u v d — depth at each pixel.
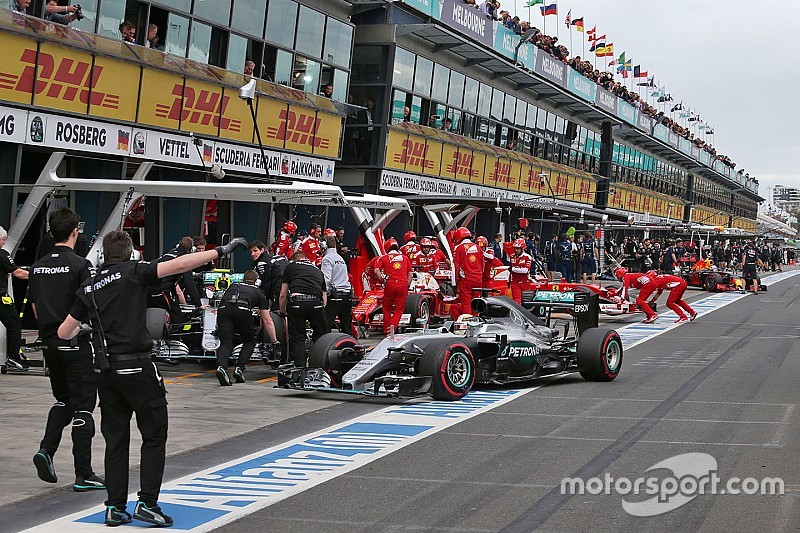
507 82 34.97
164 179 21.44
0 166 16.06
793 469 7.59
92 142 17.33
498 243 26.50
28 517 6.32
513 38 32.69
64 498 6.82
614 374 12.87
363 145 27.23
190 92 19.52
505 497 6.77
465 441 8.78
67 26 16.23
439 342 11.33
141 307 6.14
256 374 13.36
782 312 25.23
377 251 19.36
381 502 6.67
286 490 7.02
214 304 13.84
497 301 12.51
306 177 24.27
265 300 12.34
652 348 16.83
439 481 7.27
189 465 7.86
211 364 14.22
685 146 60.88
